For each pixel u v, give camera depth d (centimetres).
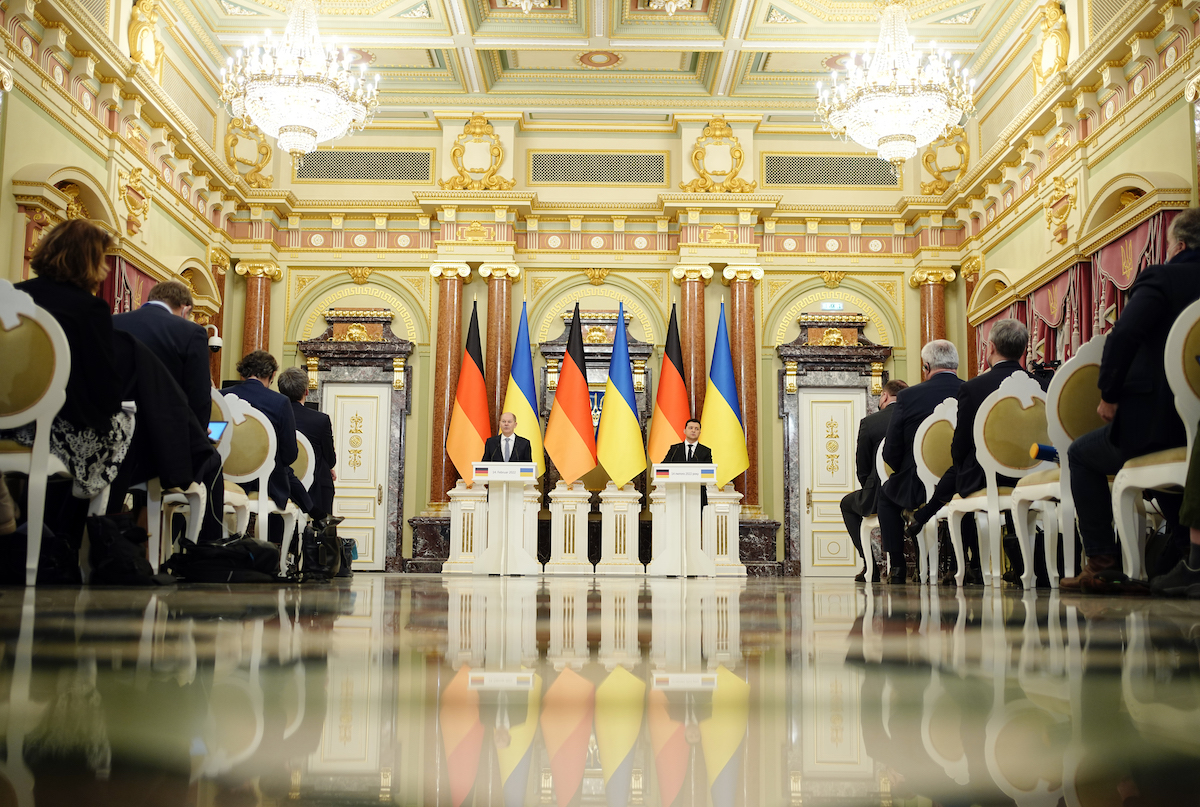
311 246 1162
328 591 301
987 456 433
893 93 855
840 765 42
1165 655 99
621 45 1030
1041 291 884
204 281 1042
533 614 182
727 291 1155
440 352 1125
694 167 1155
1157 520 416
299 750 45
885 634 131
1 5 665
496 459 751
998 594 310
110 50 789
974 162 1126
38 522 297
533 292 1159
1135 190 767
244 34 1056
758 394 1133
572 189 1177
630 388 991
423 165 1172
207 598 228
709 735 50
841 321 1150
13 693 63
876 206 1163
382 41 1023
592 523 1108
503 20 1016
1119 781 38
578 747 46
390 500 1120
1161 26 729
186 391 391
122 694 63
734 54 1047
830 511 1134
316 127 878
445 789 38
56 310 311
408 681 74
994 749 45
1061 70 842
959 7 1026
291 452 508
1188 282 299
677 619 168
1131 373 305
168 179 968
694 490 667
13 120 684
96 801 34
